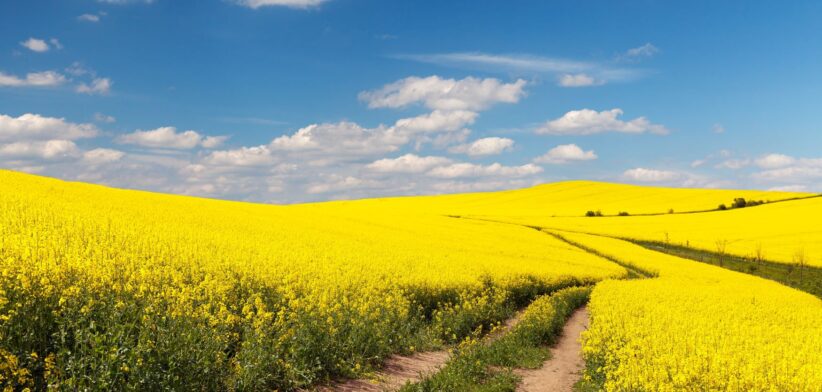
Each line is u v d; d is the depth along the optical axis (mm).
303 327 12023
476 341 15938
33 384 7535
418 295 19766
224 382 9516
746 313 21297
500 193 143750
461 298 20500
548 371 14461
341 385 11406
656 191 130000
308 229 39594
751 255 60688
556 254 47938
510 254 43594
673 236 73125
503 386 11953
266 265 17547
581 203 120750
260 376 10039
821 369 10773
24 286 8703
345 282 17719
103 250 14617
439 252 36188
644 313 19109
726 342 13625
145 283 11234
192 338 9391
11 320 8109
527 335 17469
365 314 14477
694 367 10273
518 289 26641
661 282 33719
